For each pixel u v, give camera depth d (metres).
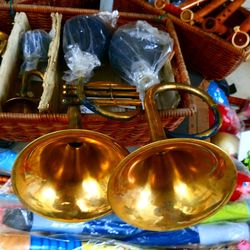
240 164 1.14
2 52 1.15
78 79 0.94
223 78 1.49
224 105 1.35
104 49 1.14
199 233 0.97
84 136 0.78
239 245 0.97
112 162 0.86
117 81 1.15
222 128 1.29
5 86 1.03
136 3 1.34
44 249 0.91
